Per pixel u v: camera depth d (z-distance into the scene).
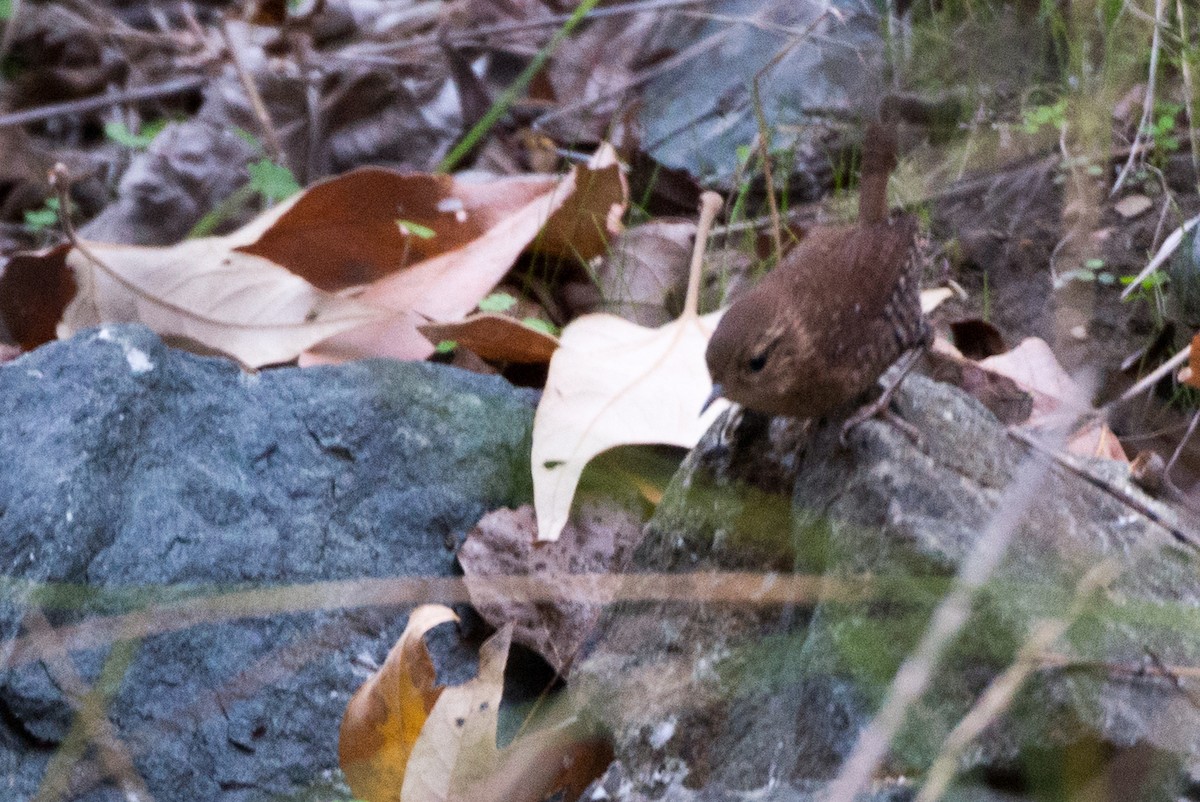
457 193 8.79
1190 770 4.80
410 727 5.87
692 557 6.40
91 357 6.92
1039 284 9.25
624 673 6.21
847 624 5.36
